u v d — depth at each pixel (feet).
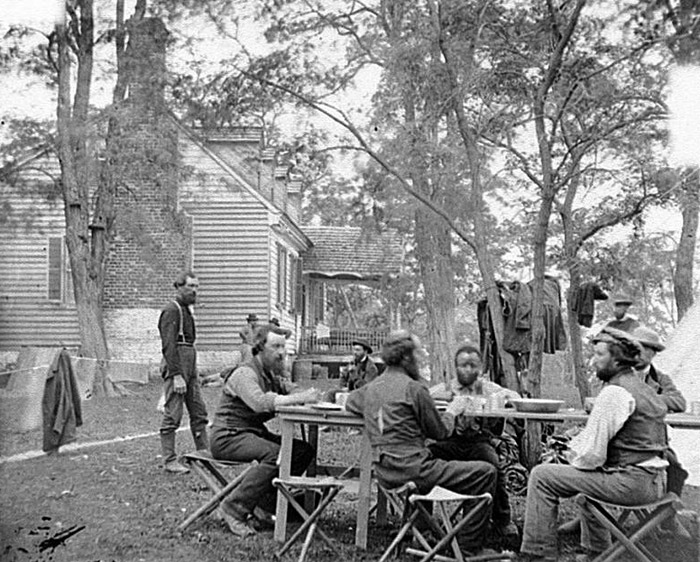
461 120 32.48
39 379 38.99
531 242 40.42
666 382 22.00
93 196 72.18
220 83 37.99
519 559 18.97
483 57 33.01
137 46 51.26
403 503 20.58
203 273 79.77
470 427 21.22
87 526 21.03
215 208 79.66
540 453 26.35
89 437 37.68
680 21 30.22
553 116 31.78
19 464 29.14
